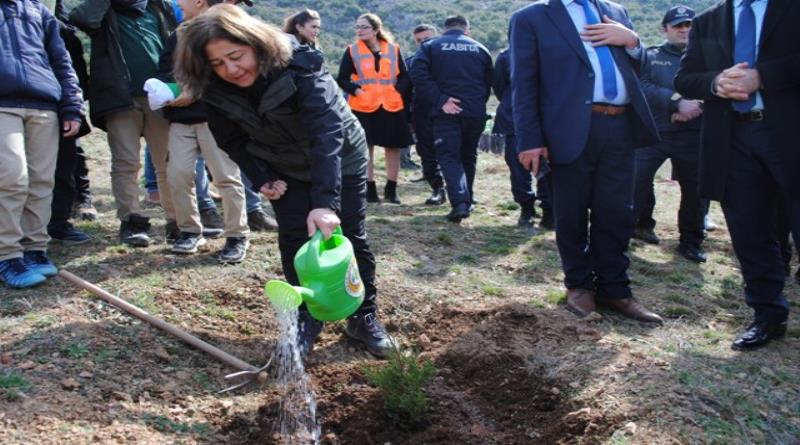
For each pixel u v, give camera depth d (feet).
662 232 23.56
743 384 11.69
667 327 14.38
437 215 24.48
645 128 14.17
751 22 12.53
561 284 17.28
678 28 20.07
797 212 12.43
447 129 23.34
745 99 12.11
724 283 18.01
